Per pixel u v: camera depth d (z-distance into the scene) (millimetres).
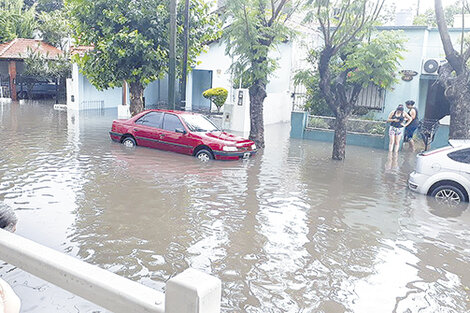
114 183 9438
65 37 34031
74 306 4285
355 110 19797
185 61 15094
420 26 18547
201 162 12281
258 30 14172
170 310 1263
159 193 8836
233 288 5012
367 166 13094
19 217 6961
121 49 14805
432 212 8461
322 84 13742
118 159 12023
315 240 6684
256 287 5070
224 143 12531
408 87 19031
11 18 36938
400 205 8867
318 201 8914
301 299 4844
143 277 5152
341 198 9234
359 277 5465
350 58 14039
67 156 12094
